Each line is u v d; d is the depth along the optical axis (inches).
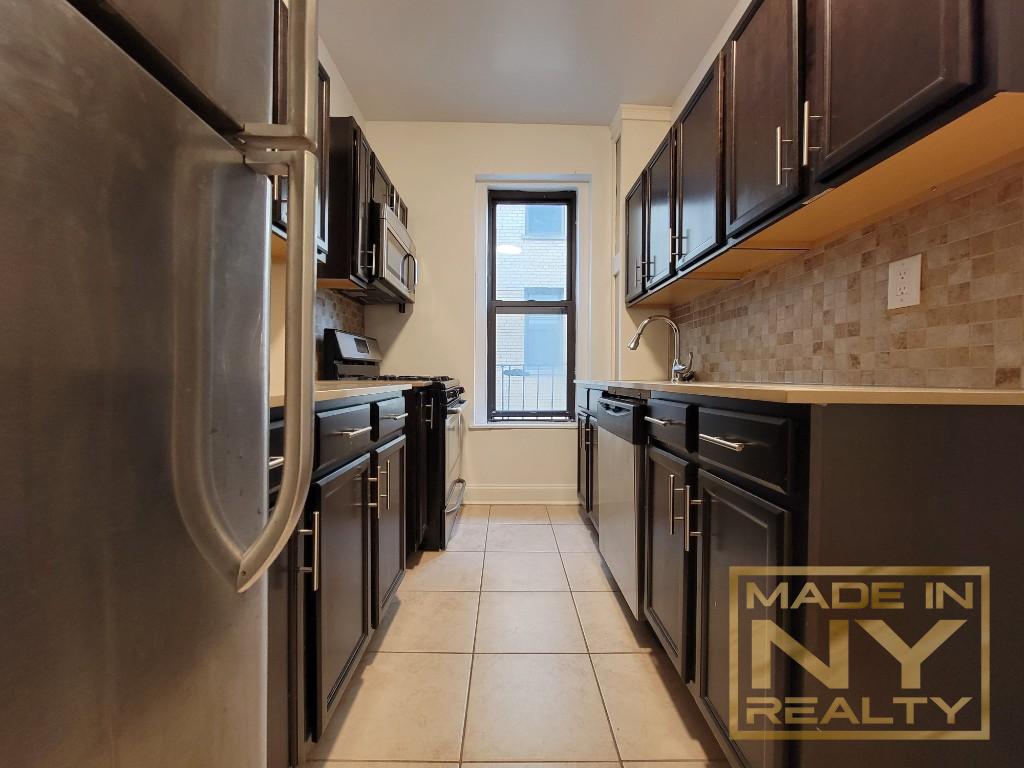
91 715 13.9
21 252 11.8
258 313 22.1
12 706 11.9
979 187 39.0
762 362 73.5
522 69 100.0
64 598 13.1
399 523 67.2
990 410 29.7
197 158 17.8
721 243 63.5
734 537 36.9
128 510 15.0
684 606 45.0
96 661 14.0
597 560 86.4
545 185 127.3
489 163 121.4
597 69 100.0
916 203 45.1
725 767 41.1
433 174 121.0
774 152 50.1
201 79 18.5
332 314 97.1
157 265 16.0
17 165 11.7
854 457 28.9
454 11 83.9
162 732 16.5
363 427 50.1
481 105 113.2
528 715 47.3
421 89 107.0
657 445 55.4
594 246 123.0
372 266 84.9
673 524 48.3
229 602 20.3
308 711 37.6
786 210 49.4
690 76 102.1
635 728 45.6
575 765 41.4
